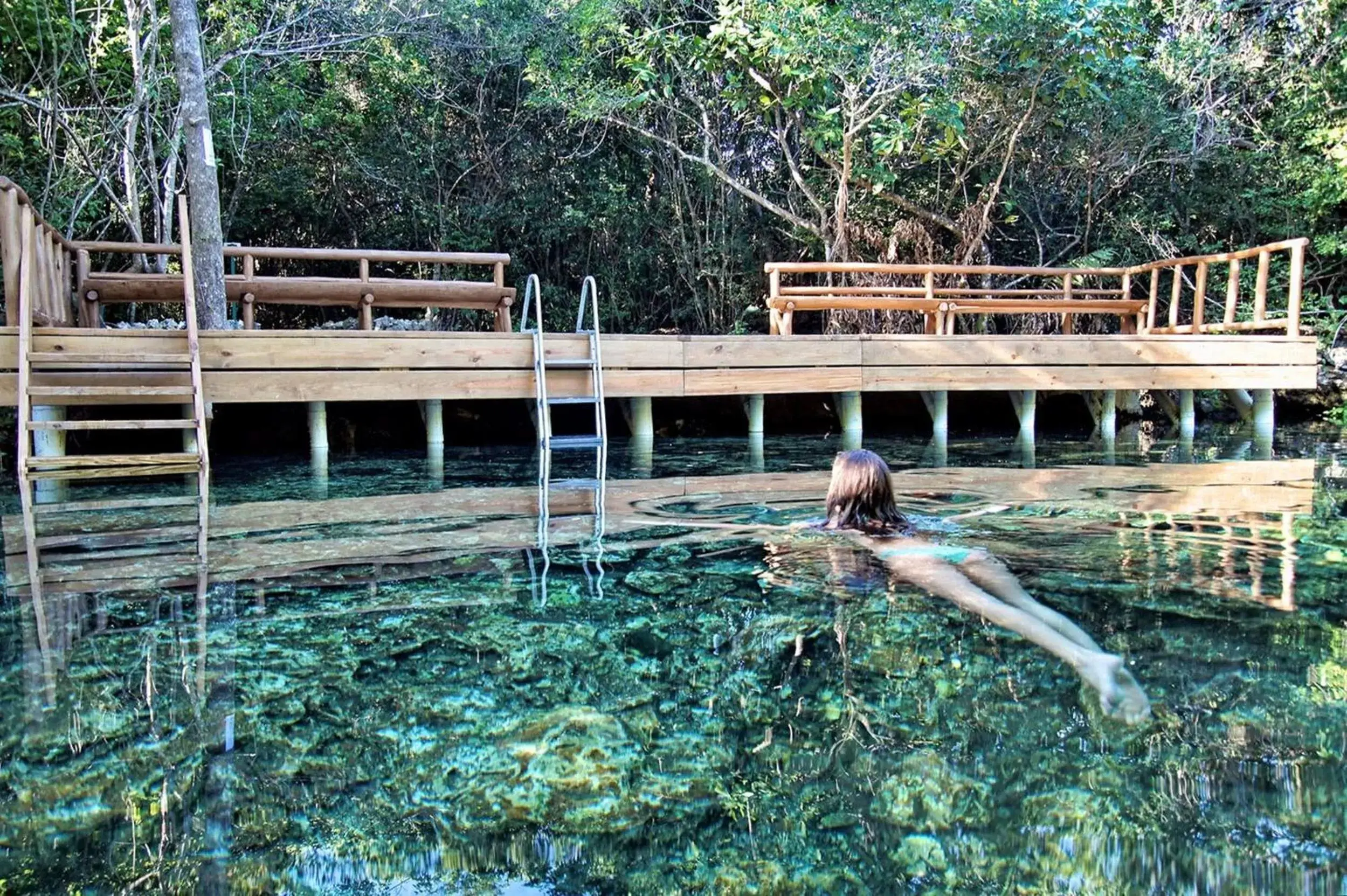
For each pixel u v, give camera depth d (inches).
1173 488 185.3
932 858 56.3
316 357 253.0
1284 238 467.5
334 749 71.7
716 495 182.7
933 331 394.9
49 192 383.2
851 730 73.2
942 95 402.6
